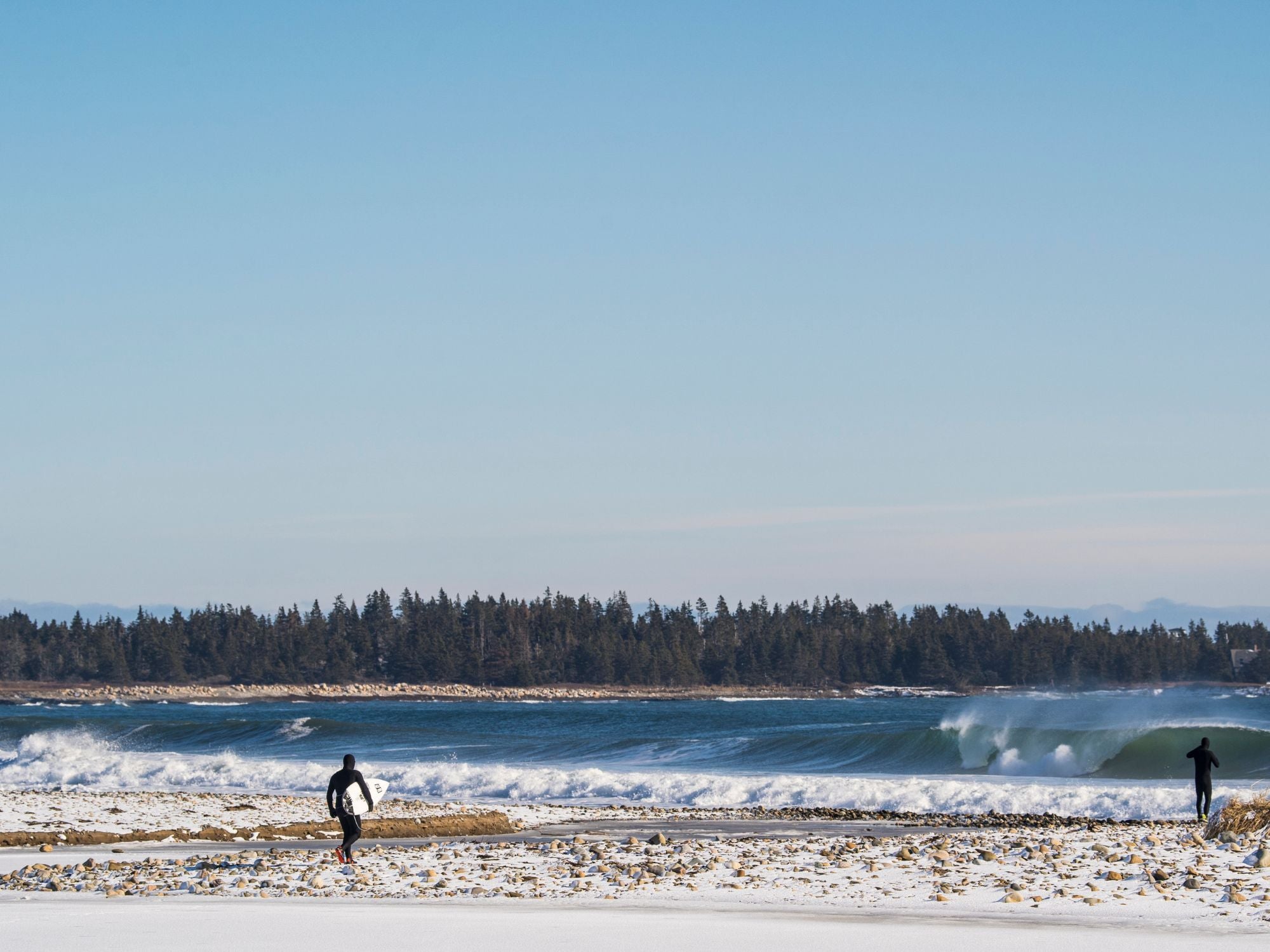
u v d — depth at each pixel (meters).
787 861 40.41
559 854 43.62
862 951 24.19
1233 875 34.22
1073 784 76.00
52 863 42.94
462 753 105.88
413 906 30.91
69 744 119.62
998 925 27.66
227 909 29.91
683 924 27.41
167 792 77.94
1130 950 24.33
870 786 71.81
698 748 101.56
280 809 62.19
